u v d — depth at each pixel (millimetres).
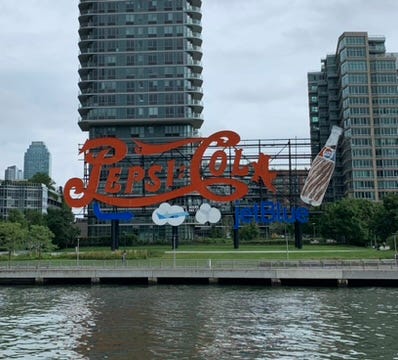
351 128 184750
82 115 155750
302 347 31609
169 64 152875
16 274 69875
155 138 153875
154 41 153875
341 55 192500
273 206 95688
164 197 93375
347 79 187750
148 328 37625
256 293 57875
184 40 153875
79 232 136125
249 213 97188
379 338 33844
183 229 137625
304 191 96062
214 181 91750
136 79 152625
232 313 43938
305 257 81125
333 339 33656
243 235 136750
